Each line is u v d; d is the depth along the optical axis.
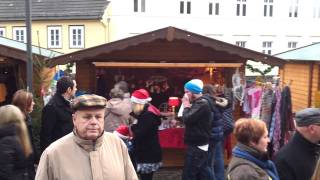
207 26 25.25
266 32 26.38
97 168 2.93
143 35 8.03
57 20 25.08
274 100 8.28
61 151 2.94
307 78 13.21
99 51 8.05
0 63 9.77
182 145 8.38
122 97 6.87
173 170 8.70
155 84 9.81
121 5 24.20
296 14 26.94
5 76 10.36
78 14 24.52
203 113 6.04
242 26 25.89
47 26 25.38
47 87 8.49
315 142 3.49
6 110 3.98
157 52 8.70
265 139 3.21
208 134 6.15
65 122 5.23
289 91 8.25
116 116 6.67
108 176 2.96
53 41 25.41
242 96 8.72
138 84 9.77
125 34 24.42
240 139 3.23
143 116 5.89
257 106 8.48
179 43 8.72
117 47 8.04
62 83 5.27
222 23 25.50
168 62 8.74
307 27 27.03
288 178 3.46
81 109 2.91
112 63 8.37
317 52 13.45
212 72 9.45
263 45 26.55
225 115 7.16
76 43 24.95
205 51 8.80
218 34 25.55
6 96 10.31
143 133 5.86
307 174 3.41
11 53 9.10
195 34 8.11
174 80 9.86
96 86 8.87
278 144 8.24
